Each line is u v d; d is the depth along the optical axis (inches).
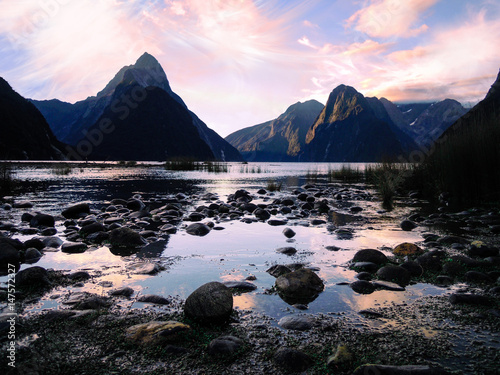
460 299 116.8
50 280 137.5
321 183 813.9
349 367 77.6
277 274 148.0
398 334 94.0
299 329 96.7
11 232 236.1
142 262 165.5
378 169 707.4
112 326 97.6
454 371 75.7
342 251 189.9
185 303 105.6
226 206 352.5
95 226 230.5
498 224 264.1
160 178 927.0
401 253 181.9
